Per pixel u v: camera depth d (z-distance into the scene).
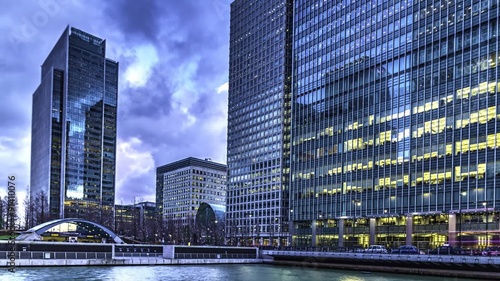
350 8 134.75
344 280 52.44
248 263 96.94
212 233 195.75
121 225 198.38
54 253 73.81
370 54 124.69
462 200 94.88
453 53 102.31
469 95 97.44
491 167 90.69
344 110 131.00
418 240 103.25
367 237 116.81
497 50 93.31
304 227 140.50
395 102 114.81
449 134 100.25
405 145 110.12
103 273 62.88
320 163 137.12
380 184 115.19
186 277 58.75
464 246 93.12
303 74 151.00
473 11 99.25
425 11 110.44
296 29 158.12
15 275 57.53
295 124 151.50
